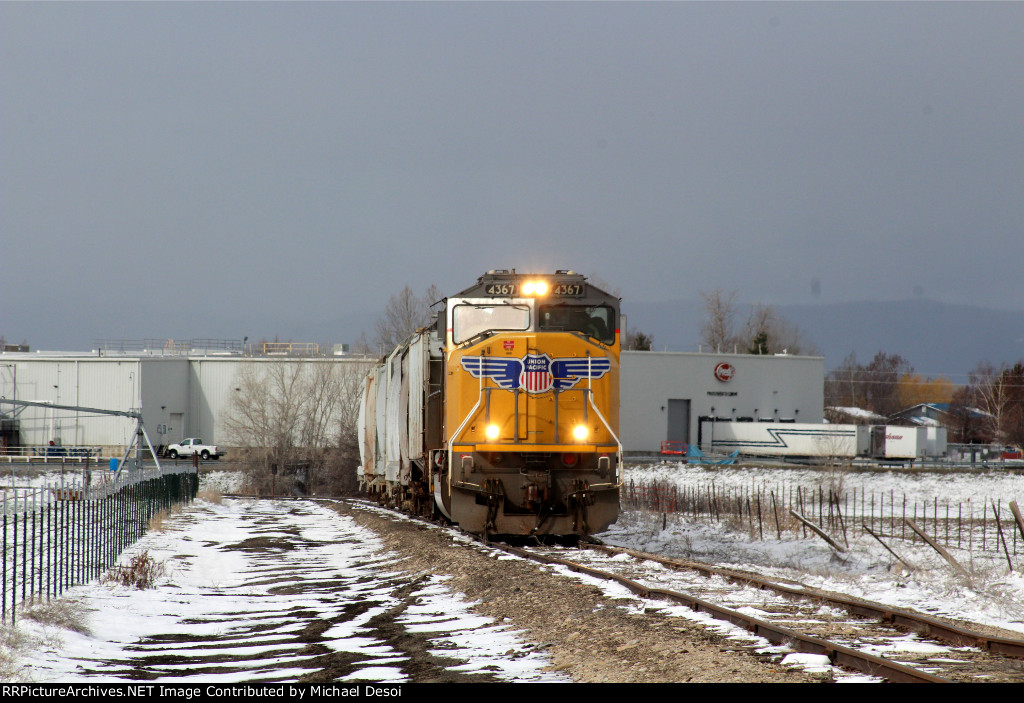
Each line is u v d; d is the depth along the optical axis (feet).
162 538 250.57
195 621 136.15
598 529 202.18
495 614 129.70
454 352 203.41
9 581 164.25
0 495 431.43
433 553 191.52
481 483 198.90
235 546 243.81
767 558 215.51
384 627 127.54
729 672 86.17
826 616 119.24
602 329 206.69
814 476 566.36
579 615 120.06
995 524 357.82
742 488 553.23
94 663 104.73
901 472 574.15
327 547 241.35
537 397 200.44
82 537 179.52
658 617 115.44
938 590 156.87
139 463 377.50
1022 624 126.93
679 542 242.99
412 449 255.29
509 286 205.46
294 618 138.10
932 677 78.48
